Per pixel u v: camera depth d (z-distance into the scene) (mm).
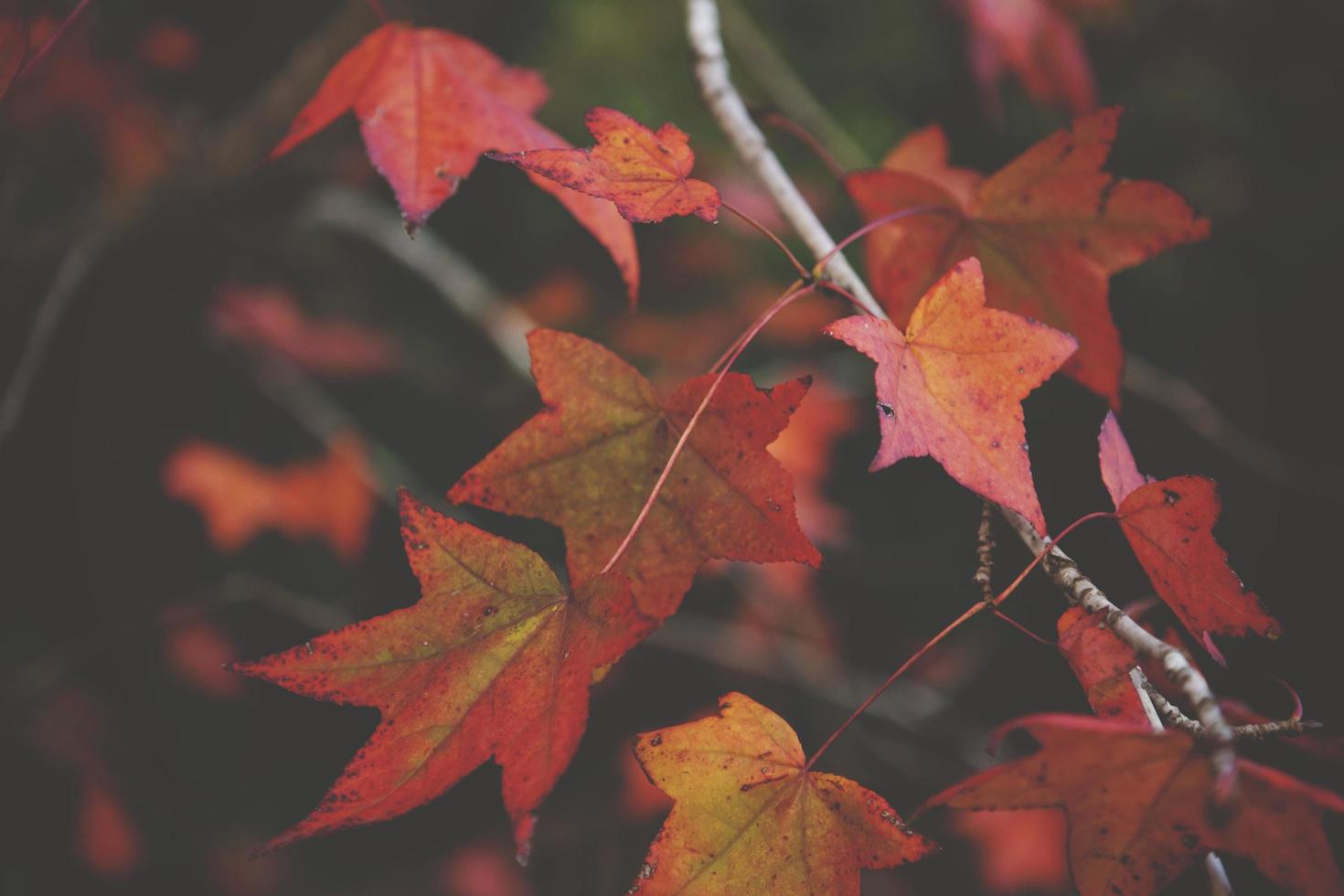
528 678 645
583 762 1718
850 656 1822
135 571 1730
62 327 1546
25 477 1630
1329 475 1475
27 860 1514
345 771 640
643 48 1883
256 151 1299
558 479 664
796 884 651
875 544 1873
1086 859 627
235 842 1659
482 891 1584
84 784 1481
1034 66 1226
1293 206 1824
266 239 1630
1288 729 633
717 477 663
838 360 1718
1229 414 1774
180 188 1330
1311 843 612
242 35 1609
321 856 1713
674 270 1790
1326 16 1745
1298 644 1499
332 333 1618
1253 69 1823
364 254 1896
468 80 763
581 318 1740
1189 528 666
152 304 1589
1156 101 1878
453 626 650
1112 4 1658
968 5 1193
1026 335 668
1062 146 738
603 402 666
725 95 822
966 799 627
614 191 655
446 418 1899
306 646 645
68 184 1451
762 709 660
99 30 1223
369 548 1816
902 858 646
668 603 660
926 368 666
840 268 750
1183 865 625
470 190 1909
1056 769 616
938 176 858
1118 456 702
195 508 1756
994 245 759
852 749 1678
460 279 1592
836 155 1406
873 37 1926
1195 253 1876
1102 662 647
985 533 676
